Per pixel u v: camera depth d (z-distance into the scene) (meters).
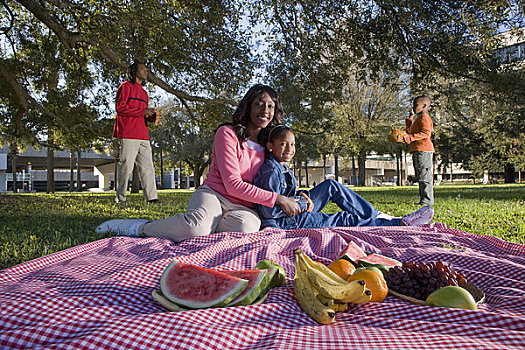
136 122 7.43
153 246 2.75
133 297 1.67
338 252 2.65
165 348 1.12
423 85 10.45
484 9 8.25
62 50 12.43
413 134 7.08
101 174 65.81
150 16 7.66
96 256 2.52
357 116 30.83
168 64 10.85
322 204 3.95
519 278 2.07
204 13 9.26
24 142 21.66
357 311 1.56
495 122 29.75
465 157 42.28
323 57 10.96
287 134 3.56
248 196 3.33
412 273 1.75
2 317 1.35
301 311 1.51
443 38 9.18
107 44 8.15
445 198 10.16
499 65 10.59
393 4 8.53
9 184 65.81
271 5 9.60
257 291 1.57
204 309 1.42
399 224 3.86
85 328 1.27
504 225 4.59
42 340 1.23
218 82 10.97
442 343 1.10
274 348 1.10
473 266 2.26
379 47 9.94
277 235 3.09
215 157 3.50
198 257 2.41
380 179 78.56
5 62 12.34
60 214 5.97
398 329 1.32
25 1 7.81
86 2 8.06
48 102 15.12
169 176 67.50
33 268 2.36
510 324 1.26
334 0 9.46
